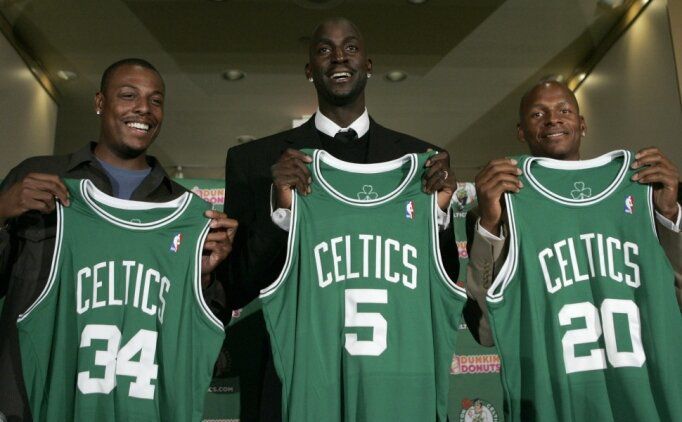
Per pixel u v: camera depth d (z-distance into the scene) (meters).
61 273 2.02
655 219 2.10
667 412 1.91
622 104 4.62
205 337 1.99
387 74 5.17
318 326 1.98
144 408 1.96
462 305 1.96
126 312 2.03
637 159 2.08
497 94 5.42
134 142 2.36
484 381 2.70
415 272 2.02
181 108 5.56
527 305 1.98
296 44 4.82
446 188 2.06
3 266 2.11
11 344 2.06
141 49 4.88
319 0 4.33
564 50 4.95
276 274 2.29
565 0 4.36
